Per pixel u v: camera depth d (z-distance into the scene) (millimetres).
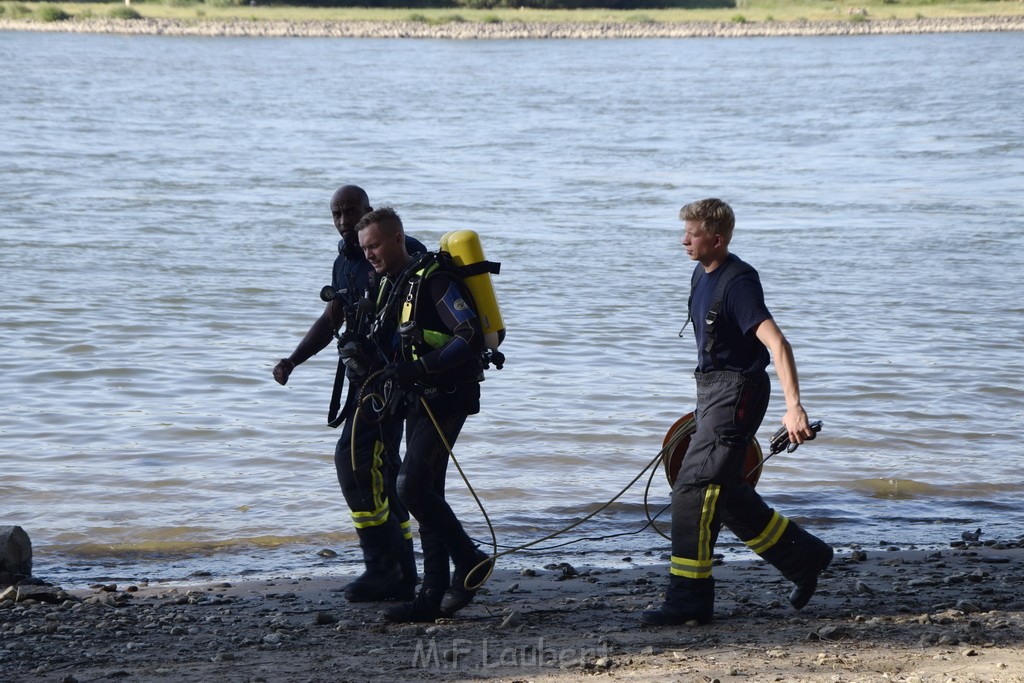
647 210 77812
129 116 134750
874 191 86125
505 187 87875
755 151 109438
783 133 122562
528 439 30969
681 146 112812
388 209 16781
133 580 21297
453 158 104250
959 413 33938
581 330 44438
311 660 14938
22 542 20453
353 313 17422
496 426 31984
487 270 16578
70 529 24422
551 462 29281
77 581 21234
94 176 89312
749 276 15461
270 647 15742
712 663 13914
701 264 16016
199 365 38594
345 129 125875
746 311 15320
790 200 81812
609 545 23734
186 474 27906
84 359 39188
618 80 187250
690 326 45312
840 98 157875
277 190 84188
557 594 19484
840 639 15039
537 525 25141
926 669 13242
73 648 15781
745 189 87188
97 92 162750
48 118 130125
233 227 68438
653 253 62219
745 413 15656
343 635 16516
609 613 17562
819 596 18375
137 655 15375
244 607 18797
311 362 39062
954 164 100625
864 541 23844
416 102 154125
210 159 101062
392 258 16734
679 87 175250
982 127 125250
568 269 57500
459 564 17219
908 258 60781
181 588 20500
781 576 20688
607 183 90125
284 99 157000
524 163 101312
